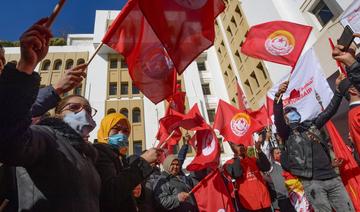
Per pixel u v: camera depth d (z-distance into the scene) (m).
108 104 21.58
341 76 3.53
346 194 3.89
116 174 2.31
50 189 1.47
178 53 2.36
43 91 2.05
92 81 22.62
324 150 4.16
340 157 4.16
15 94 1.22
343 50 2.59
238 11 19.98
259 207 4.95
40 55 1.29
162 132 4.98
